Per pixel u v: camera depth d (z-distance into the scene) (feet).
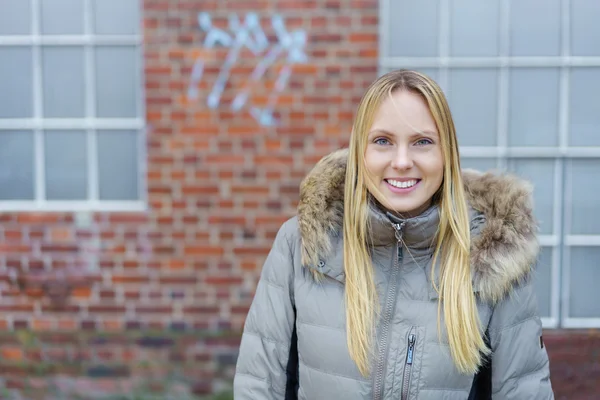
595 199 12.51
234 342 12.37
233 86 12.02
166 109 12.10
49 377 12.47
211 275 12.33
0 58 12.57
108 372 12.46
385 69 12.31
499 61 12.29
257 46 11.94
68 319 12.46
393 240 5.78
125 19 12.42
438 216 5.68
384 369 5.55
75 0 12.44
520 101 12.38
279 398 5.90
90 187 12.67
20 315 12.48
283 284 5.99
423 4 12.23
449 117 5.66
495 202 5.81
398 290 5.70
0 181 12.62
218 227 12.25
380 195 5.67
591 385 12.32
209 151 12.14
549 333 12.35
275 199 12.17
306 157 12.08
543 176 12.51
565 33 12.23
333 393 5.62
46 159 12.63
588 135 12.41
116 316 12.42
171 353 12.42
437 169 5.60
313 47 11.91
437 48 12.29
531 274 5.81
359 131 5.69
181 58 12.01
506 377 5.67
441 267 5.74
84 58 12.53
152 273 12.37
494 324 5.72
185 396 12.39
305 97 11.98
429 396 5.50
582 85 12.33
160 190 12.24
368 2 11.82
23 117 12.64
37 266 12.42
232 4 11.89
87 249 12.39
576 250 12.60
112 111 12.57
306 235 5.81
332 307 5.71
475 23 12.27
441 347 5.53
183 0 11.91
